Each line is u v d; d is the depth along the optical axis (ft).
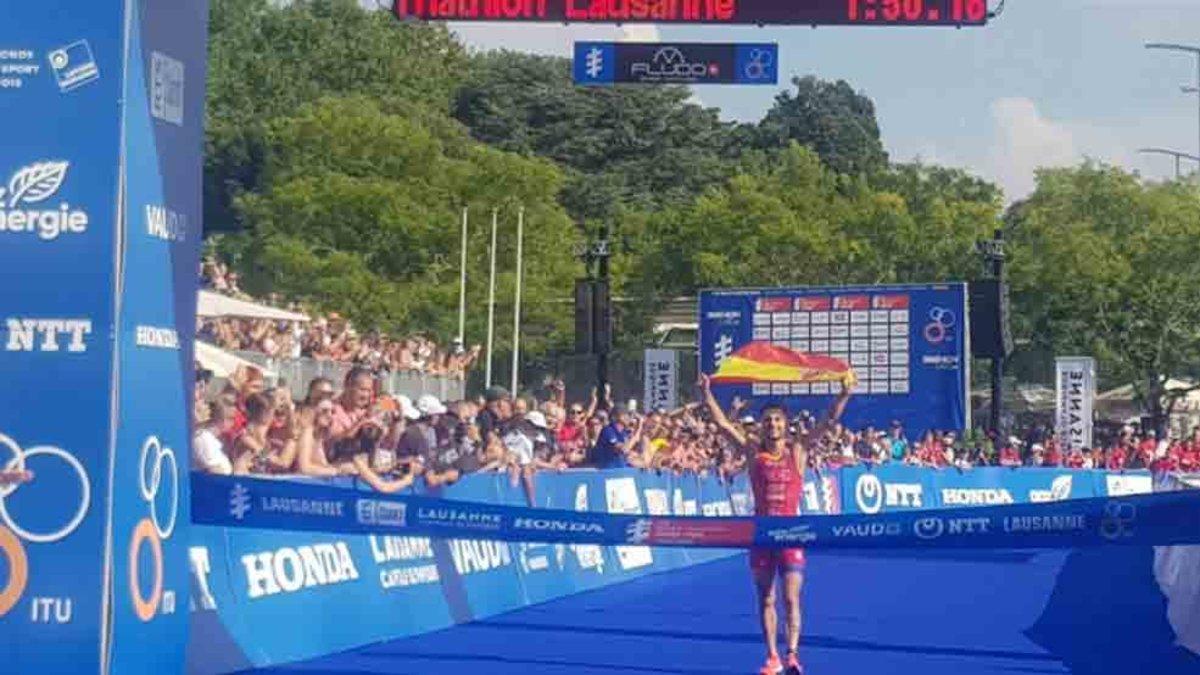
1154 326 208.33
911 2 60.80
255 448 43.83
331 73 242.37
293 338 83.76
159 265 27.68
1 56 26.07
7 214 26.07
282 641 39.42
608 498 65.10
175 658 28.78
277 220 165.07
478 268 168.66
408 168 170.09
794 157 224.94
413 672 38.55
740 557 80.69
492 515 36.86
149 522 27.53
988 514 36.40
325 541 42.27
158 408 27.81
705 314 118.93
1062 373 131.23
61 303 25.96
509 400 63.10
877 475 98.17
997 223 212.02
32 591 26.08
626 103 264.11
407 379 94.38
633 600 58.13
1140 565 77.71
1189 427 209.15
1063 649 46.70
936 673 41.22
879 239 207.82
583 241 191.21
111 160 25.94
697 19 61.36
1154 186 232.73
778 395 114.83
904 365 116.67
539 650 43.47
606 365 101.71
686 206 227.20
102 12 25.99
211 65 225.56
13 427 26.08
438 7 61.31
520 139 257.55
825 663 42.50
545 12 61.11
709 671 40.52
